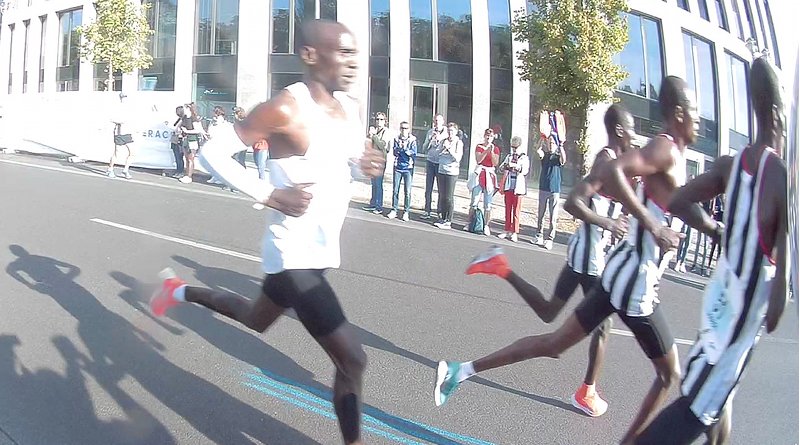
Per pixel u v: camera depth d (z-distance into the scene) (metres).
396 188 7.37
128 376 3.36
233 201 6.75
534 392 3.46
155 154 6.61
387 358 3.80
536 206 6.57
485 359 2.89
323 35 2.26
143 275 4.97
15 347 3.65
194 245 5.76
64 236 5.96
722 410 1.92
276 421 2.98
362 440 2.66
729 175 2.02
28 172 9.29
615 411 3.26
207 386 3.29
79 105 4.90
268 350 3.76
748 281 1.87
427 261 5.86
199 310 4.31
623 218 2.89
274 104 2.21
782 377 2.42
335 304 2.36
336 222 2.37
